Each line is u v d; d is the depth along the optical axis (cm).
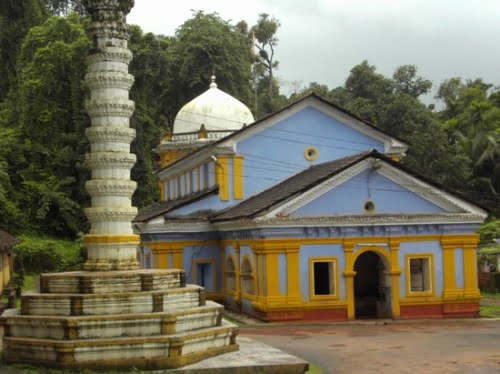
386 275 2581
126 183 1691
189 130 3944
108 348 1460
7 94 5638
